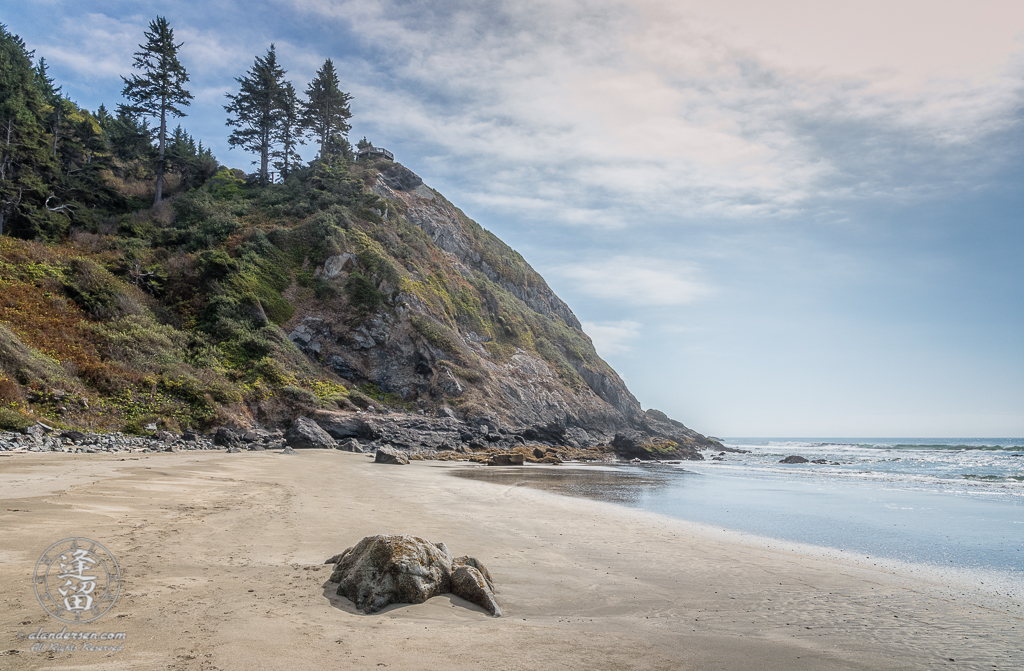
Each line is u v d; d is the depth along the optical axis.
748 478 24.59
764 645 4.74
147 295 33.91
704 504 15.11
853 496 17.31
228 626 4.10
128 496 9.40
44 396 20.42
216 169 61.25
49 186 40.56
